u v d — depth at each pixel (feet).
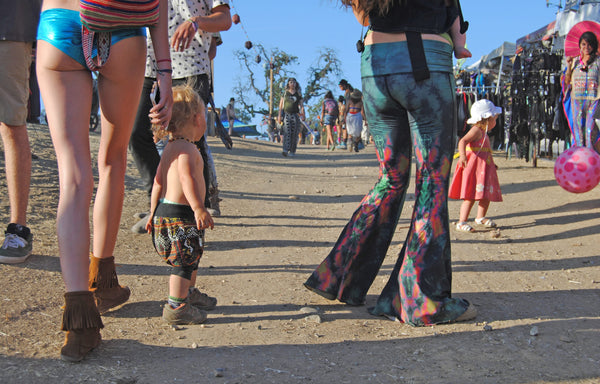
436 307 9.42
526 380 7.07
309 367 7.55
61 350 7.47
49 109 7.92
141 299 10.64
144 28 8.82
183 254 9.27
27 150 12.24
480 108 17.98
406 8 9.78
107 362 7.52
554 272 13.05
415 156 10.06
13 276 11.15
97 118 39.78
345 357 7.98
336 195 26.40
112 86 8.49
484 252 15.26
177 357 7.85
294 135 49.34
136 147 15.43
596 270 13.10
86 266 7.60
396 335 9.03
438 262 9.64
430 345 8.45
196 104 9.87
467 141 18.22
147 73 14.94
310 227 18.79
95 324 7.50
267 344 8.53
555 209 20.57
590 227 17.40
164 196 9.61
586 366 7.48
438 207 9.82
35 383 6.68
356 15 10.47
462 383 7.00
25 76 12.10
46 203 18.25
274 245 15.88
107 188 9.39
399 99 9.93
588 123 22.91
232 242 16.11
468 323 9.49
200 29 14.62
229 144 16.85
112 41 8.11
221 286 11.81
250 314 10.07
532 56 32.63
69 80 7.93
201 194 9.35
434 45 9.79
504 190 25.64
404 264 9.87
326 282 10.77
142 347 8.22
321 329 9.32
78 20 7.86
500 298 11.03
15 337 8.19
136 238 15.78
